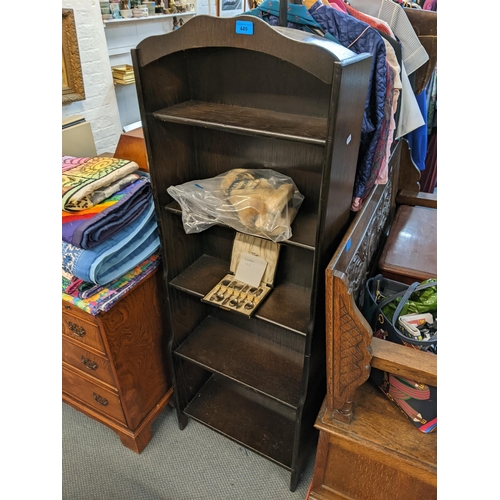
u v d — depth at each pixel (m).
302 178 1.16
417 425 1.12
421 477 1.08
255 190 1.08
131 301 1.28
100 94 2.27
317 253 0.98
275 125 0.94
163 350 1.53
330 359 1.05
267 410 1.65
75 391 1.54
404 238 1.80
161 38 0.90
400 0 1.75
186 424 1.68
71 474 1.49
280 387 1.35
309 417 1.36
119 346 1.28
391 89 1.10
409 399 1.10
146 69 0.98
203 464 1.53
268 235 1.05
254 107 1.09
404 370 0.98
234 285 1.33
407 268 1.62
